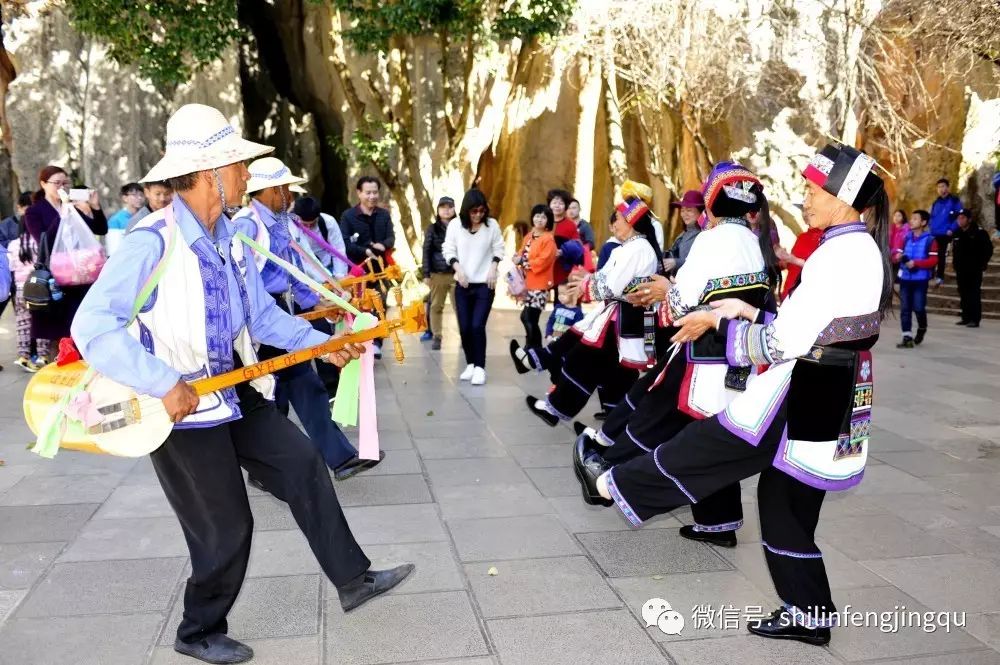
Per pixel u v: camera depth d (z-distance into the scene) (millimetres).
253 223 4422
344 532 2918
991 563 3766
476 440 5746
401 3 11492
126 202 8141
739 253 3471
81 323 2359
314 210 6570
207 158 2582
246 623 3152
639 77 14578
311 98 17625
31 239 7535
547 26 11930
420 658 2918
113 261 2459
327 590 3432
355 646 2994
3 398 6910
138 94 15922
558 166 16812
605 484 3217
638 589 3473
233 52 15711
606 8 13789
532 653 2963
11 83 16266
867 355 2861
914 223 10305
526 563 3715
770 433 2902
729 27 13617
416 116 14953
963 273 12430
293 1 17125
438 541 3957
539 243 8141
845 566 3721
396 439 5770
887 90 16047
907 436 6004
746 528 4156
